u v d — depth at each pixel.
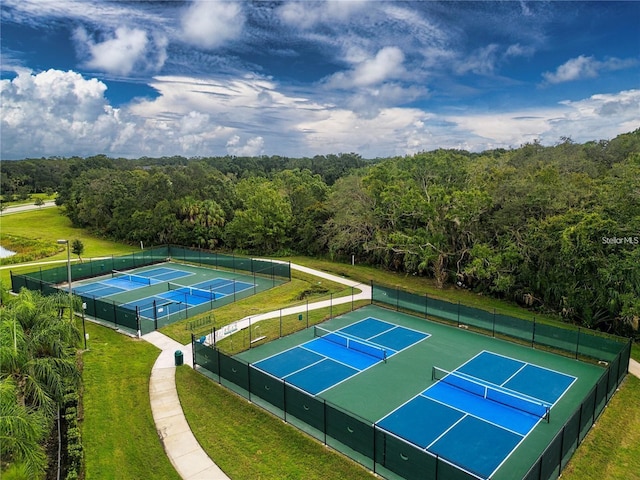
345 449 15.44
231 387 20.20
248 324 29.39
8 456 12.32
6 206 109.50
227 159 171.12
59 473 14.17
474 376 21.94
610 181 31.98
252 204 58.78
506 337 27.05
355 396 19.83
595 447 15.80
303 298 36.69
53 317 19.89
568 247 28.19
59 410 16.69
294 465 14.89
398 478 13.91
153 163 175.25
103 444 16.02
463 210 35.91
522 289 34.00
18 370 15.98
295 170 113.00
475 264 33.56
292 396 17.22
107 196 74.56
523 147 57.62
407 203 39.50
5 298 26.84
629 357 22.56
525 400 19.00
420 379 21.56
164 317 31.06
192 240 62.03
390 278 43.28
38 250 61.31
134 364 23.08
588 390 20.52
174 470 14.70
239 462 15.11
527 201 34.22
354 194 50.38
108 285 42.28
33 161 173.00
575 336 24.28
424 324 29.69
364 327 29.12
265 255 56.72
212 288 40.78
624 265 25.91
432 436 16.70
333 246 49.69
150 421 17.67
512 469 14.81
